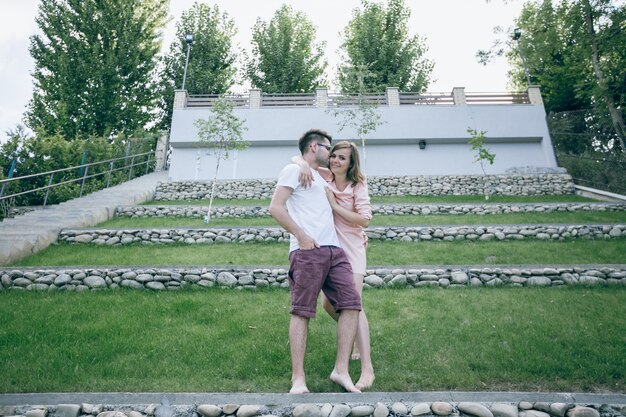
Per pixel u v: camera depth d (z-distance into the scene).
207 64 24.44
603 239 7.77
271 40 25.31
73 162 14.12
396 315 4.52
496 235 8.01
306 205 2.81
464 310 4.59
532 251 7.07
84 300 5.04
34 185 12.68
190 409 2.50
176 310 4.69
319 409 2.37
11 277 5.56
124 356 3.43
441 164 16.59
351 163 3.12
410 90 23.22
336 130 16.55
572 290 5.32
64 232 8.04
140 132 20.80
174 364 3.28
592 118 15.36
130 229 8.05
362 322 3.03
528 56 19.47
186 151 16.39
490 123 16.66
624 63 14.76
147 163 19.66
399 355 3.43
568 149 15.76
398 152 16.75
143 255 7.12
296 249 2.73
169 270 5.68
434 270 5.73
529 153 16.69
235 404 2.49
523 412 2.40
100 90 20.56
